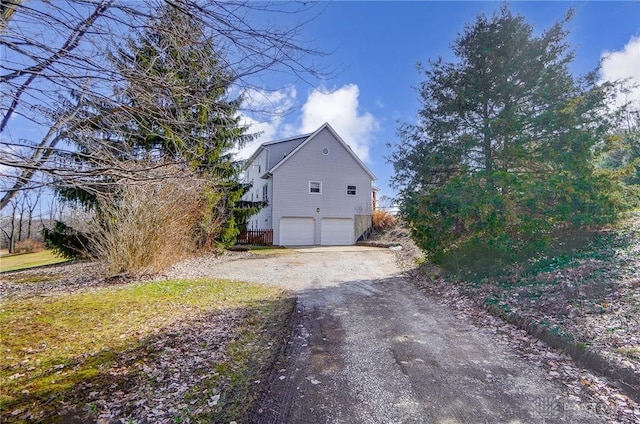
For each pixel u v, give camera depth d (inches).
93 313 227.3
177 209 404.2
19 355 159.5
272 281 360.8
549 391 123.7
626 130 389.4
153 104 109.0
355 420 108.7
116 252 362.6
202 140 139.6
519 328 190.4
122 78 99.6
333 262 509.4
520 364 147.9
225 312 237.6
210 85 112.8
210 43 105.7
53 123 102.6
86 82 97.0
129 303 253.6
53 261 684.1
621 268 233.8
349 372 143.3
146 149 156.4
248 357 159.8
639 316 167.8
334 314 233.3
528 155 317.1
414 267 431.2
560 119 299.1
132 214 363.3
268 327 205.3
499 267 294.4
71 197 358.9
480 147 354.9
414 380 135.0
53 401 119.9
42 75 91.1
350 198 888.9
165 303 256.7
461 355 159.8
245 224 667.4
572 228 333.7
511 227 287.1
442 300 269.9
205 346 173.5
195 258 506.9
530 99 331.6
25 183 98.6
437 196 320.2
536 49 327.3
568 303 199.6
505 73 336.5
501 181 283.6
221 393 126.1
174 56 107.0
